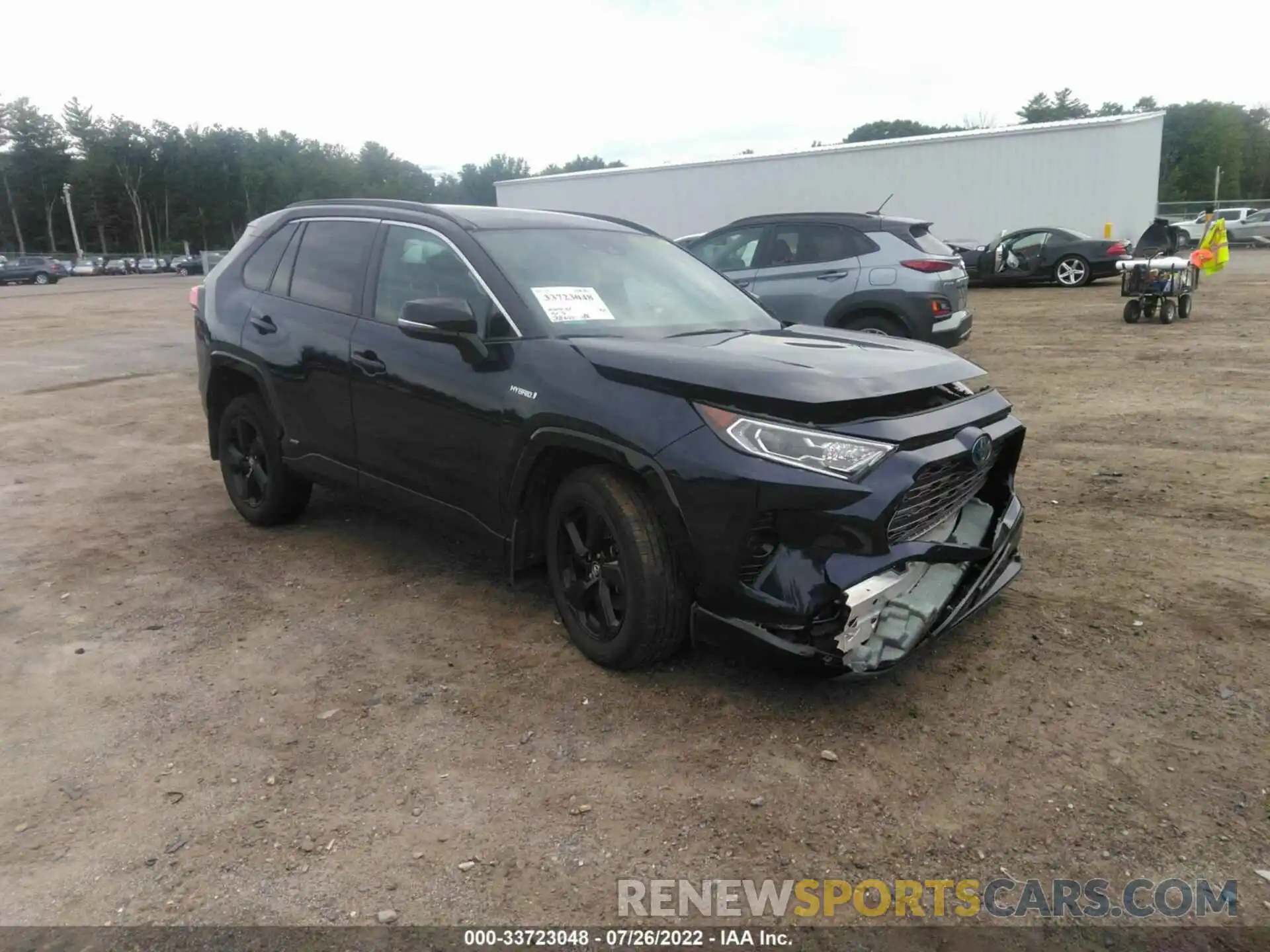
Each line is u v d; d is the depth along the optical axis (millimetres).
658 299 3992
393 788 2693
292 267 4672
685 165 23172
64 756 2885
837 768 2744
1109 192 19609
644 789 2664
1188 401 7652
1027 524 4812
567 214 4492
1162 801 2559
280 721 3068
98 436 7625
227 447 5113
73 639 3713
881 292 8367
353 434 4160
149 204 99688
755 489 2771
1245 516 4789
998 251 19766
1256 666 3256
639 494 3105
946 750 2822
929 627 2971
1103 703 3053
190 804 2635
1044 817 2506
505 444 3420
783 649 2814
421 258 3977
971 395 3311
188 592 4184
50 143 95438
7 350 13664
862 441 2768
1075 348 10859
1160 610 3723
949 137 20797
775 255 9078
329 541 4836
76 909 2230
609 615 3256
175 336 15766
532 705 3133
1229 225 35562
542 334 3455
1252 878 2264
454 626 3766
